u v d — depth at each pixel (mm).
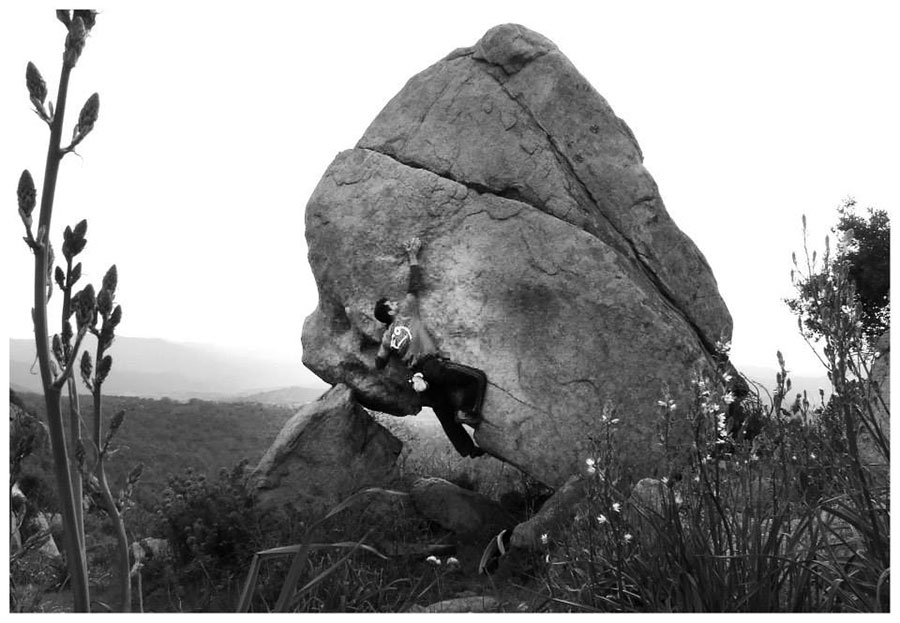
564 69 8312
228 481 7832
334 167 8953
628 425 7406
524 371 7789
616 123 8383
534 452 7633
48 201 1727
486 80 8492
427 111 8656
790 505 3314
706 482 3121
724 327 8203
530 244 7965
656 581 3355
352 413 8680
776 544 3088
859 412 3146
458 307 8031
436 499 8156
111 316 1723
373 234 8422
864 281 15078
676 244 8172
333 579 5137
